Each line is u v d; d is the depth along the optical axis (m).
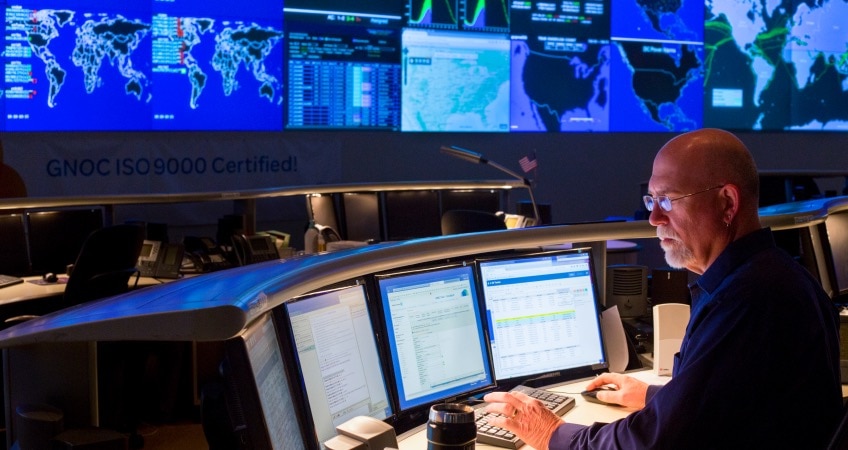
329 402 1.63
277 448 1.32
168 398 3.47
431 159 7.65
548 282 2.24
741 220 1.64
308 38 7.03
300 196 7.32
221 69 6.77
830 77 8.79
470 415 1.45
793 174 6.19
